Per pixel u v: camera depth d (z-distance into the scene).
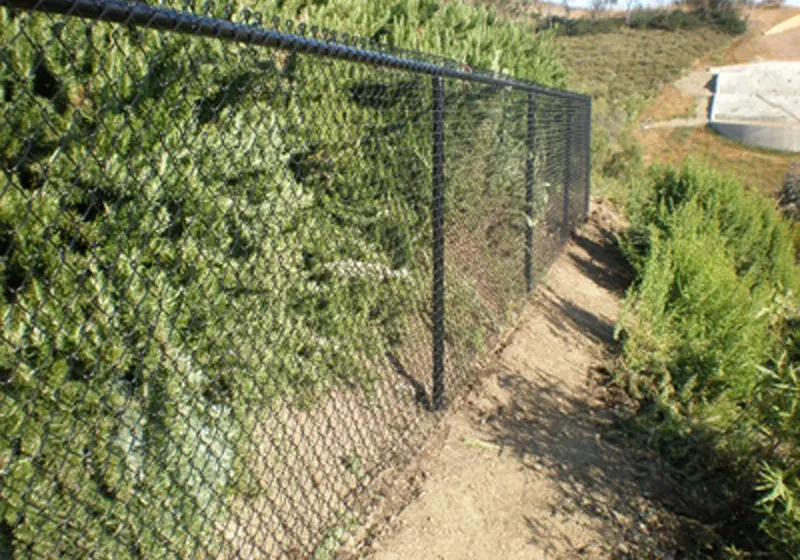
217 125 2.28
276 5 3.29
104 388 1.92
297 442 2.68
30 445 1.75
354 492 2.62
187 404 2.12
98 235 1.94
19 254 1.79
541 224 6.09
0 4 1.07
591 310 6.04
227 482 2.27
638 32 58.81
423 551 2.47
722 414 3.77
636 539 2.78
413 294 3.38
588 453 3.41
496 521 2.72
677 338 4.71
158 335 2.10
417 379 3.48
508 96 4.51
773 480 2.53
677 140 36.94
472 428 3.40
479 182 4.18
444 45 5.48
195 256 2.25
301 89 2.23
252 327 2.42
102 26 1.95
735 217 8.80
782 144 34.69
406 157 3.12
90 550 1.85
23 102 1.77
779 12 62.28
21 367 1.74
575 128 8.09
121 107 1.99
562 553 2.62
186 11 1.44
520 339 4.71
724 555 2.78
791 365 2.82
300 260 2.69
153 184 2.07
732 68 46.84
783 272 8.38
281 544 2.15
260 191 2.40
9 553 1.74
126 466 1.93
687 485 3.27
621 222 10.75
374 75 2.64
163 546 1.98
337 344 2.87
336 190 2.72
